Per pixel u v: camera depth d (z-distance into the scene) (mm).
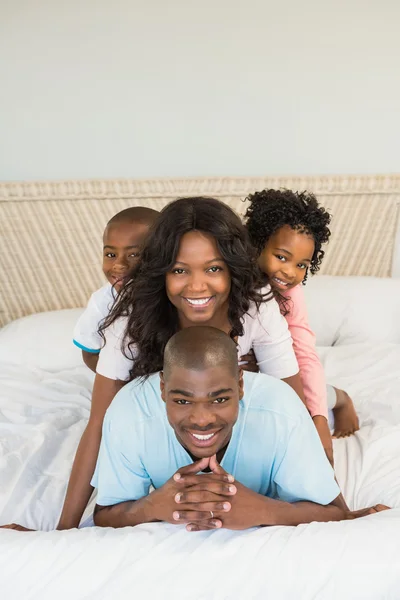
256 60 2445
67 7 2371
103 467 1200
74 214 2463
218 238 1180
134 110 2469
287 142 2520
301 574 1041
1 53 2398
